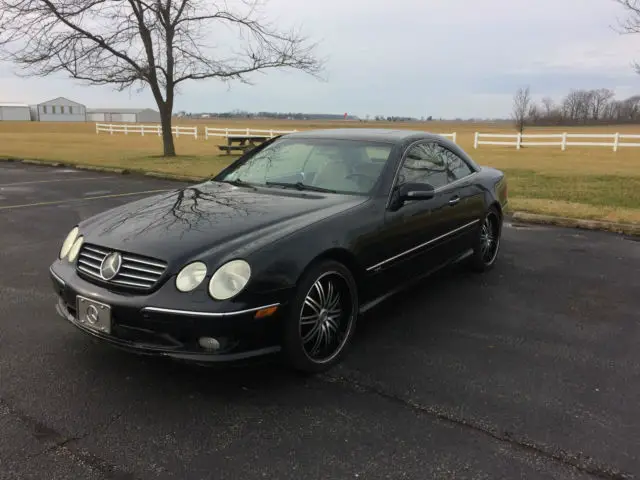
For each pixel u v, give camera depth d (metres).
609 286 5.25
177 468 2.47
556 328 4.20
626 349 3.82
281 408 2.99
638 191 10.91
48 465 2.48
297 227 3.32
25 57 16.78
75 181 12.73
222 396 3.11
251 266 2.98
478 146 26.83
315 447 2.64
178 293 2.93
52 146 25.58
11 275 5.37
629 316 4.46
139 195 10.55
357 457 2.57
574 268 5.88
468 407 3.02
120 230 3.40
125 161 17.25
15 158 18.14
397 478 2.42
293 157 4.62
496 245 5.85
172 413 2.93
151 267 3.05
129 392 3.14
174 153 19.66
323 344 3.46
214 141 30.48
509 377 3.38
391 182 4.08
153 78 18.69
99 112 140.50
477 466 2.51
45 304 4.55
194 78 19.09
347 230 3.53
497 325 4.25
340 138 4.68
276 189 4.21
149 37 18.23
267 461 2.53
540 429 2.82
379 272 3.85
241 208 3.68
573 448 2.65
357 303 3.66
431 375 3.40
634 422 2.89
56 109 132.75
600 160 18.52
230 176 4.71
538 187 11.57
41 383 3.22
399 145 4.43
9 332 3.95
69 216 8.38
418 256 4.32
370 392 3.18
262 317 3.00
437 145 5.01
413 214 4.17
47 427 2.78
